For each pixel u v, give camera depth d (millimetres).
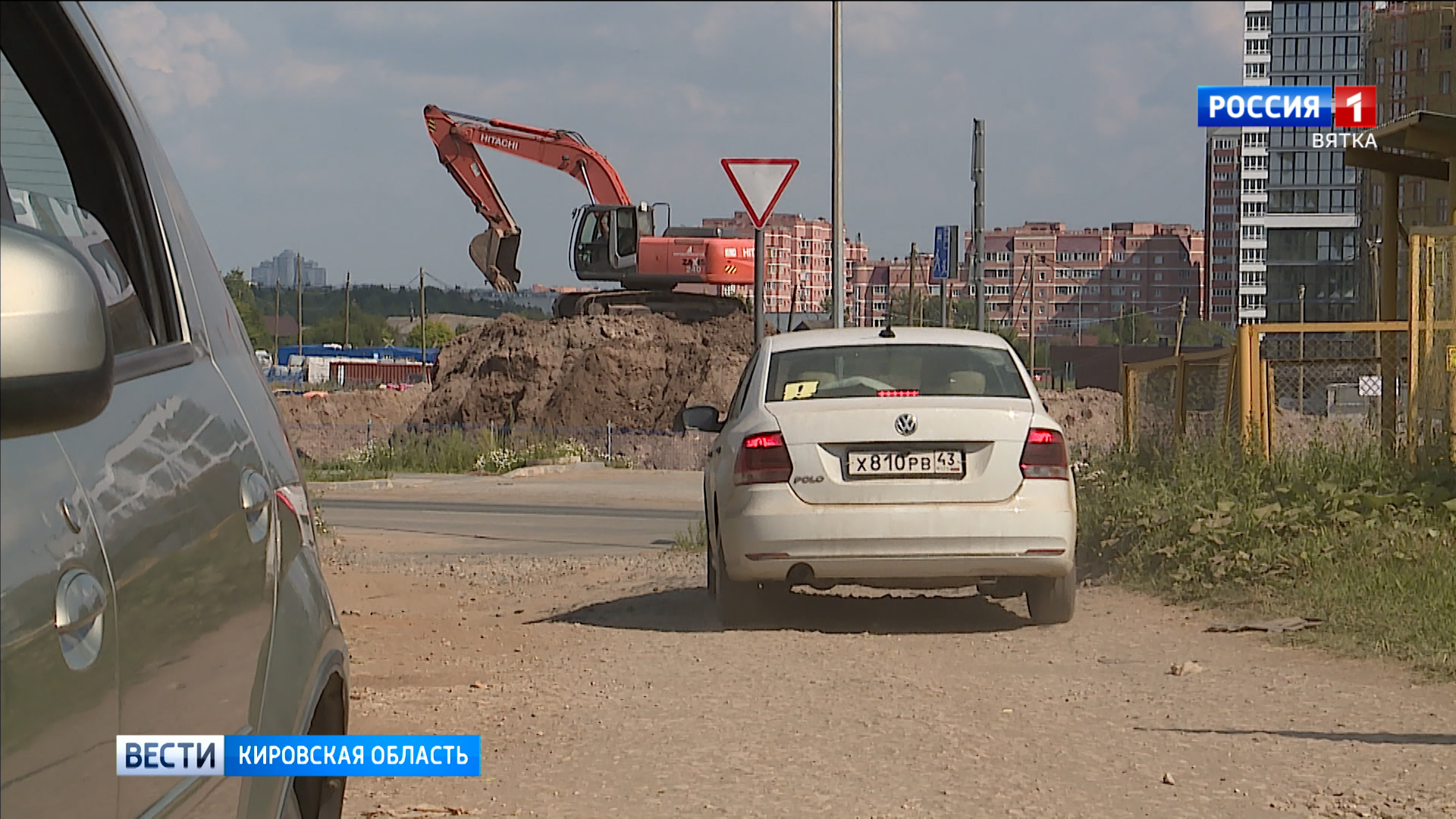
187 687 5836
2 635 4438
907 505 19359
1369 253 104188
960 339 21766
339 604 26031
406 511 52219
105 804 5031
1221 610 21469
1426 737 13383
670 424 96000
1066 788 11828
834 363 21156
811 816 11109
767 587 22094
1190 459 29406
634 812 11258
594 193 106750
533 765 12781
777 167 33312
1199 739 13477
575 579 29828
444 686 16766
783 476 19516
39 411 4332
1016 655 18312
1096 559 26438
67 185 7242
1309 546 23094
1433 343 28234
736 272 104562
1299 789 11703
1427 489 25547
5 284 4281
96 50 7371
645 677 17016
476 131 105875
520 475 75125
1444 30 182750
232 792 6262
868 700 15477
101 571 5156
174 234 7961
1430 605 19406
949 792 11750
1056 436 19844
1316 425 31031
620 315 104375
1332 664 17125
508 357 101375
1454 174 31281
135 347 6730
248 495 7086
